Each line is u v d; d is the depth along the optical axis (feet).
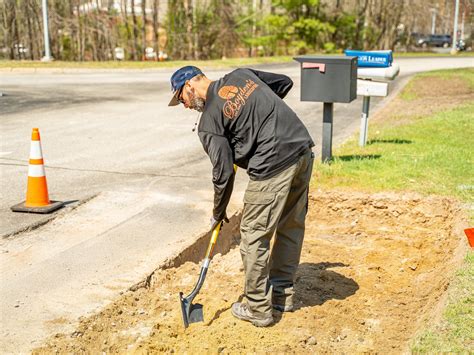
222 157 12.23
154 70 91.91
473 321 12.12
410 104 51.31
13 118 42.60
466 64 114.83
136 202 22.41
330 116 26.37
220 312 14.26
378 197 22.30
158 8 127.34
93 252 17.19
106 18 122.72
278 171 12.62
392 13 163.53
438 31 229.04
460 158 27.30
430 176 24.39
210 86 12.63
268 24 140.87
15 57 122.21
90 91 60.85
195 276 16.22
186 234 18.88
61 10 120.98
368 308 15.28
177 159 30.17
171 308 14.34
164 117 44.68
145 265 16.20
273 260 14.35
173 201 22.59
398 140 32.35
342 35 152.46
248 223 13.08
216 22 131.64
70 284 14.96
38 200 21.30
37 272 15.67
